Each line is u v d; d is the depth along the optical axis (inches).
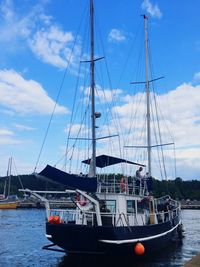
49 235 871.7
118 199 919.0
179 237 1395.2
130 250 882.8
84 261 904.9
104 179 962.1
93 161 955.3
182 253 1098.1
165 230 1088.2
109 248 850.8
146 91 1608.0
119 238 845.2
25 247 1256.8
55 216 893.8
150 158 1553.9
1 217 3002.0
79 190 829.8
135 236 892.0
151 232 965.2
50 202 971.3
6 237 1567.4
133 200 969.5
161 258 1009.5
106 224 892.6
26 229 1967.3
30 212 3882.9
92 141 971.9
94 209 890.1
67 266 903.1
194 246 1254.9
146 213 1025.5
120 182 959.6
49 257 1043.3
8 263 956.0
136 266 901.2
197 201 5861.2
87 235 842.8
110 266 898.7
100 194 924.6
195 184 6092.5
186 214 4023.1
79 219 916.6
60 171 820.0
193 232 1800.0
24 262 967.0
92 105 983.6
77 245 860.6
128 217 927.0
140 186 1053.2
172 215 1272.1
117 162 1056.2
